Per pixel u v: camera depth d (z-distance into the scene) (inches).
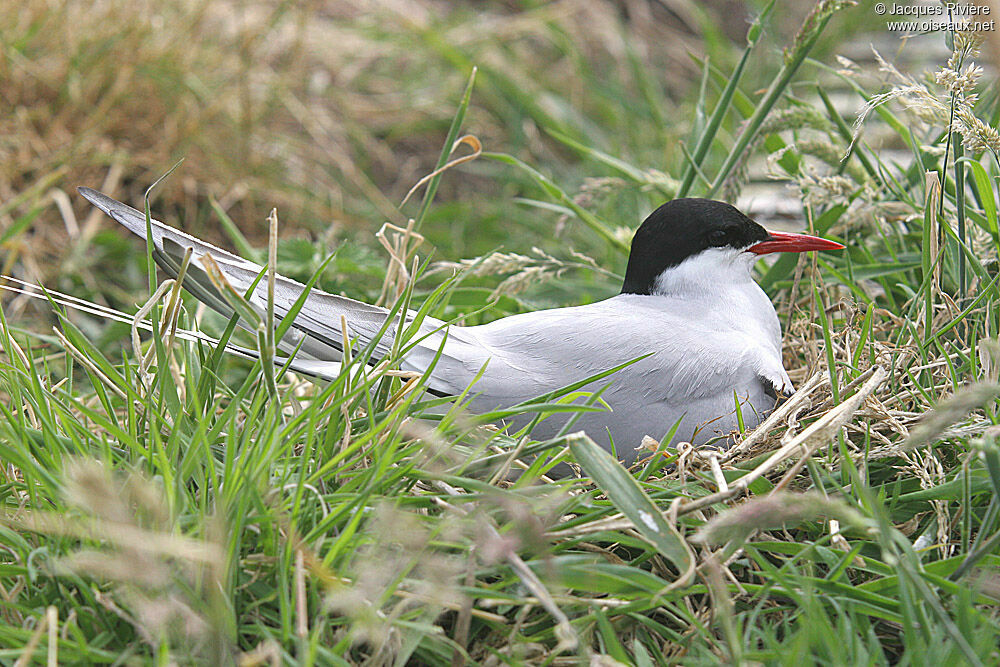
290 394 199.3
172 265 205.6
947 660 148.9
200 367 209.6
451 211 412.5
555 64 534.9
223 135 410.0
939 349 221.8
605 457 170.2
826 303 281.1
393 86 488.7
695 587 169.2
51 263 351.6
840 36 519.5
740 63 293.3
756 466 197.3
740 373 224.2
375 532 165.0
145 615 143.6
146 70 394.6
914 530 193.9
